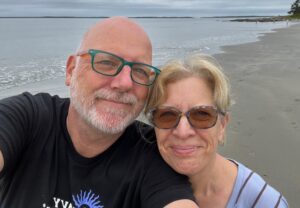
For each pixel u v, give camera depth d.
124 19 0.48
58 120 0.49
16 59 3.91
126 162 0.46
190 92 0.45
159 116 0.46
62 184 0.46
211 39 6.77
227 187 0.50
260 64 2.91
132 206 0.45
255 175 0.51
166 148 0.46
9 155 0.45
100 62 0.46
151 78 0.47
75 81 0.47
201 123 0.45
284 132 1.26
